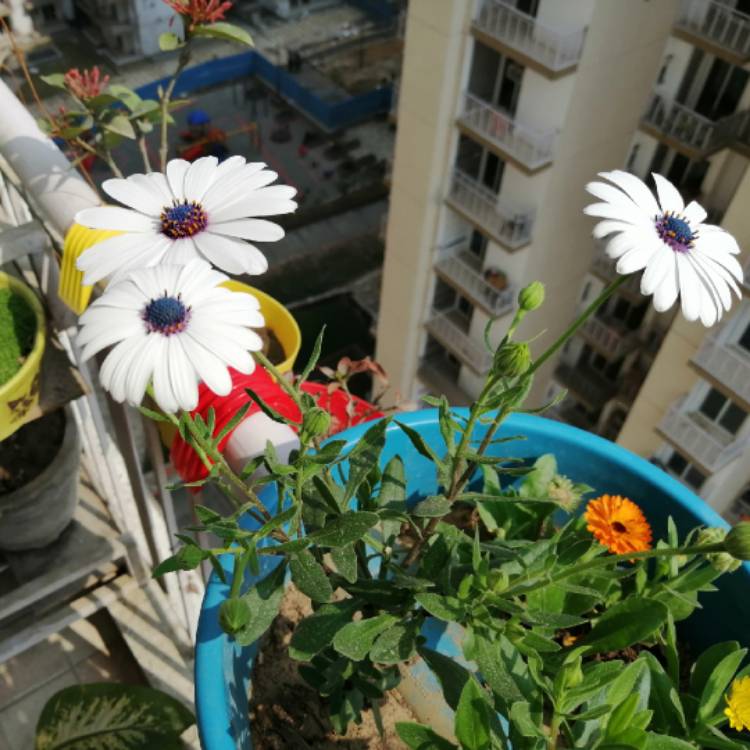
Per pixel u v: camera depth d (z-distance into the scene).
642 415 7.78
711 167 7.40
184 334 0.63
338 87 18.17
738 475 7.78
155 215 0.71
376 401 1.57
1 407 1.28
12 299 1.41
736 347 6.60
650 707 0.81
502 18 6.12
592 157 7.20
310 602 0.99
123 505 1.70
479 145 7.44
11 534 1.61
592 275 8.54
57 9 18.03
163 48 1.37
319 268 14.27
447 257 8.36
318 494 0.80
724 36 6.33
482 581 0.81
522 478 1.05
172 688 1.68
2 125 1.16
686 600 0.80
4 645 1.62
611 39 6.20
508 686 0.73
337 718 0.83
